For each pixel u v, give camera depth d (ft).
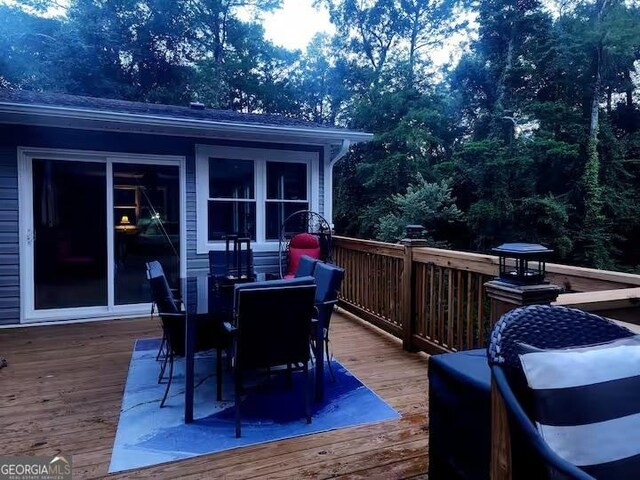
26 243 15.35
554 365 3.70
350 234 44.39
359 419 8.34
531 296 5.62
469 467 4.91
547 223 32.19
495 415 4.04
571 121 34.14
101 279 16.47
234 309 7.58
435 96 41.01
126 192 16.70
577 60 34.42
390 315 14.06
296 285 7.56
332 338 13.98
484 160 34.24
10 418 8.32
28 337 13.85
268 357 7.79
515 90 36.32
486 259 9.31
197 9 53.11
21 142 15.15
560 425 3.56
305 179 19.38
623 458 3.51
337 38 52.54
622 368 3.78
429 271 11.88
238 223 18.22
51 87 44.75
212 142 17.65
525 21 35.42
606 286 6.88
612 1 34.83
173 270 17.29
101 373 10.73
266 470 6.66
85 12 47.19
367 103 42.88
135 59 50.08
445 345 11.18
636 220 34.09
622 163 35.22
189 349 8.18
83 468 6.70
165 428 7.97
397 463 6.85
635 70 36.50
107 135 16.21
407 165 38.40
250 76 53.42
